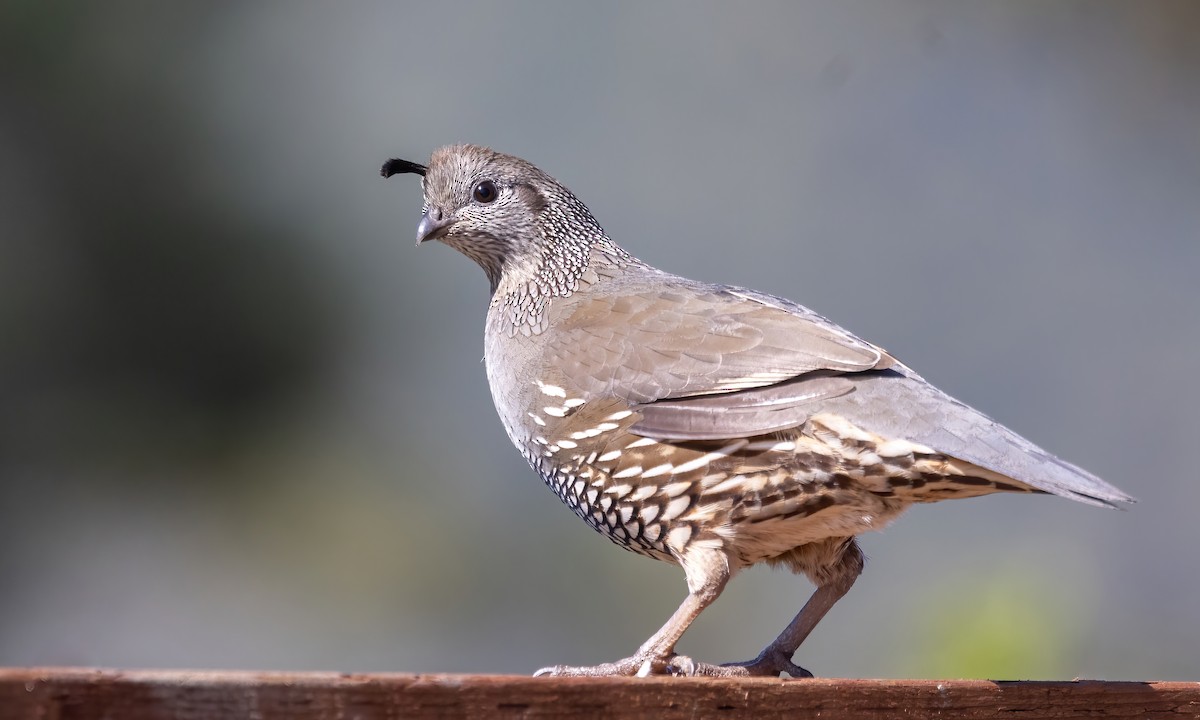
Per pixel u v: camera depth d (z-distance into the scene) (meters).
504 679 4.46
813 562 6.86
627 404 6.60
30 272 14.58
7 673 3.72
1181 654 12.41
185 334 14.92
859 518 6.40
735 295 7.00
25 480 14.28
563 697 4.57
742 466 6.34
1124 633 12.45
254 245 15.21
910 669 10.00
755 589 13.33
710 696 4.89
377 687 4.19
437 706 4.32
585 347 6.84
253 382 15.03
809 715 5.12
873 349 6.35
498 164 7.73
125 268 14.89
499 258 7.68
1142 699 5.83
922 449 5.98
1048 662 9.78
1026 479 5.70
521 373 7.07
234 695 3.98
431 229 7.71
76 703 3.79
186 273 15.03
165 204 15.05
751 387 6.37
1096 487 5.58
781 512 6.36
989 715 5.52
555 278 7.46
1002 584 10.12
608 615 13.88
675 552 6.51
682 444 6.43
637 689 4.75
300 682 4.09
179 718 3.92
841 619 12.79
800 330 6.51
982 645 9.78
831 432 6.15
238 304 15.06
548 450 6.84
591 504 6.75
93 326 14.75
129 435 14.63
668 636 6.34
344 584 14.30
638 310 6.96
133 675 3.87
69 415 14.54
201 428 14.80
